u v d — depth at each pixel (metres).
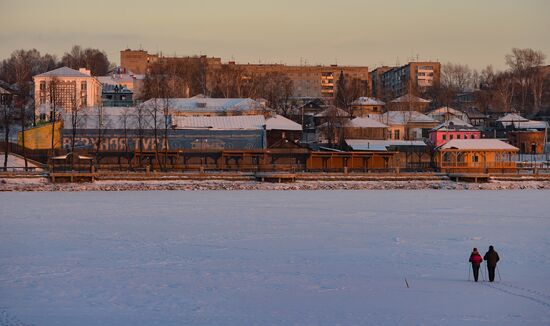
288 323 43.97
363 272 58.66
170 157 150.38
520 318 44.69
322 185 134.12
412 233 79.06
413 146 163.25
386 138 180.38
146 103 183.00
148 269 59.59
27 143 154.00
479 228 83.06
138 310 46.97
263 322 44.19
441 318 44.78
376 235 77.56
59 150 149.00
